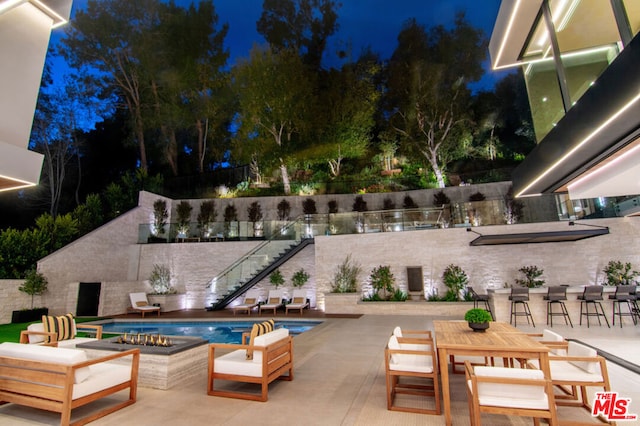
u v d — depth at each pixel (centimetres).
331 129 2789
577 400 385
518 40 548
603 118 311
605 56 389
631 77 267
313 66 3016
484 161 2788
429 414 365
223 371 441
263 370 420
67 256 1361
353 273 1337
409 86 2853
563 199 1194
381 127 2981
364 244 1356
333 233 1491
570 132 377
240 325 1155
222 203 2005
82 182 2464
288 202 2053
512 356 349
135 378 420
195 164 2919
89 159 2527
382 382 478
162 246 1630
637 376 472
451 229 1271
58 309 1310
